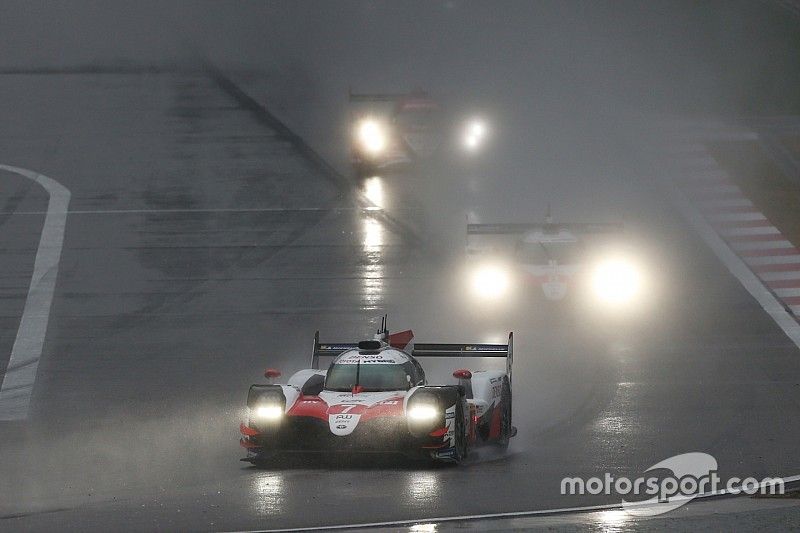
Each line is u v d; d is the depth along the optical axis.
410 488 46.28
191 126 173.38
